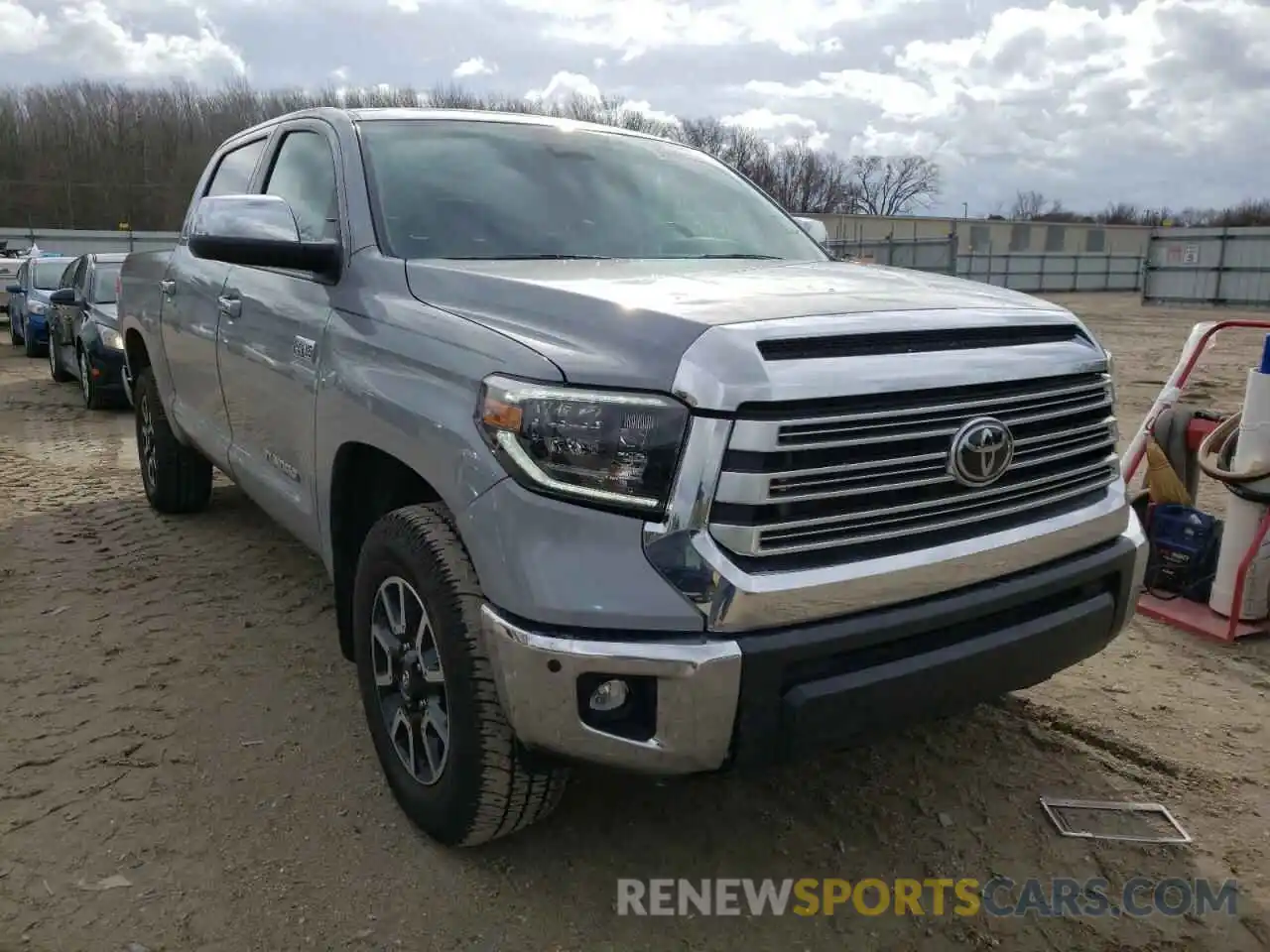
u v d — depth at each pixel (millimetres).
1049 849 2861
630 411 2180
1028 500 2600
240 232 3041
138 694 3662
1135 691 3791
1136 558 2850
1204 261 33188
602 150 3955
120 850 2754
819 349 2262
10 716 3479
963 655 2426
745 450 2135
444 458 2465
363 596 2881
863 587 2270
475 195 3420
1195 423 4672
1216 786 3160
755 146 71625
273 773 3156
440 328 2658
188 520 5879
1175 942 2500
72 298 10539
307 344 3256
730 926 2533
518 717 2295
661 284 2670
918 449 2346
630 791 3104
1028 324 2605
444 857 2760
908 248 40406
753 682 2182
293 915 2521
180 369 4840
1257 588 4262
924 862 2807
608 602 2172
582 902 2602
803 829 2941
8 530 5676
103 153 56125
